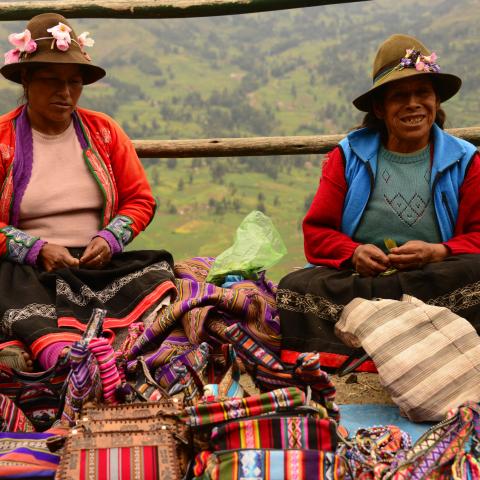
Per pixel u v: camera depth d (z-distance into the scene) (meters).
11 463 2.10
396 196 3.24
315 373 2.33
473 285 2.92
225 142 4.79
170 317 2.95
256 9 4.64
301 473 2.02
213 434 2.11
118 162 3.42
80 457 2.06
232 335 2.44
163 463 2.06
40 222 3.26
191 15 4.74
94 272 3.12
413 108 3.14
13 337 2.88
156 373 2.71
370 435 2.33
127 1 4.74
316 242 3.29
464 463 2.09
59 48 3.10
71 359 2.35
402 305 2.76
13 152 3.21
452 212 3.21
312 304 3.01
